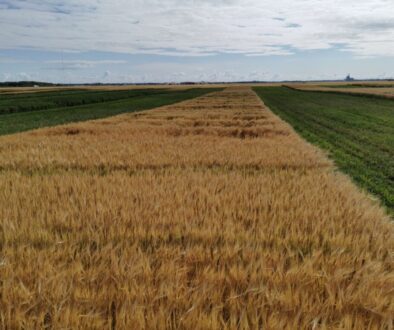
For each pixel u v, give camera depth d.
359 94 67.44
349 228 4.44
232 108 34.62
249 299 2.68
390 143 16.14
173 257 3.49
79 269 3.12
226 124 20.23
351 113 33.12
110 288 2.84
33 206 5.19
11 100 58.94
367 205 5.59
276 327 2.41
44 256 3.44
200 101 48.84
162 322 2.43
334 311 2.62
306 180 7.11
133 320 2.42
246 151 11.02
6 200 5.50
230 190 6.16
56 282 2.92
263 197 5.57
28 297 2.73
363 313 2.65
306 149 11.35
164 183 6.67
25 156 10.05
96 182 6.68
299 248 3.78
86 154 10.41
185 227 4.34
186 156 10.06
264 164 9.19
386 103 47.78
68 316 2.47
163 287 2.84
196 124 20.62
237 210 5.08
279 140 13.72
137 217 4.55
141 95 87.56
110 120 21.75
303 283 2.98
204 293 2.74
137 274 3.06
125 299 2.72
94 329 2.41
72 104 54.12
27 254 3.47
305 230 4.37
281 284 2.99
